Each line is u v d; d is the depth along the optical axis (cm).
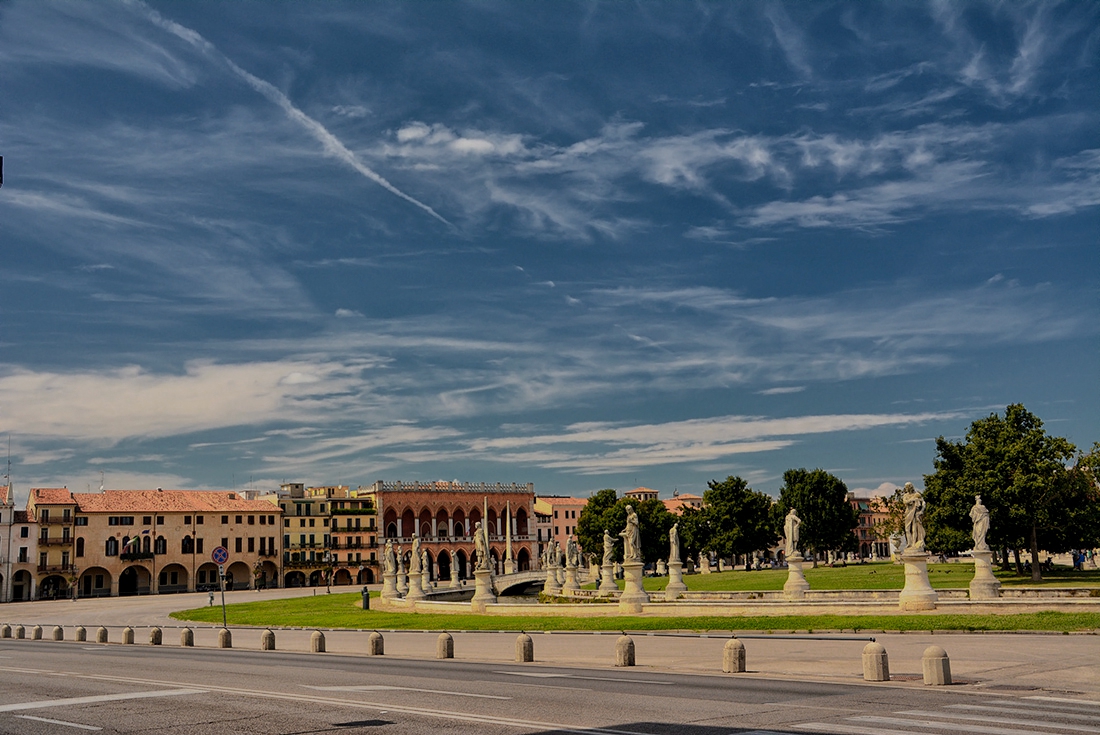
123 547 15750
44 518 15212
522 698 2178
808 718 1825
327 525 18225
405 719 1898
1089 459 7606
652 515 14462
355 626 6347
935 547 8569
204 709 2116
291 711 2053
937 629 3553
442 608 7594
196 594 15000
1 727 1920
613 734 1680
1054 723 1712
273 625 6938
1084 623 3384
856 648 3238
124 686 2612
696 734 1667
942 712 1866
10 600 14662
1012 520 7406
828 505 13338
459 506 18750
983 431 7806
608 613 5700
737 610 5062
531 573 11762
